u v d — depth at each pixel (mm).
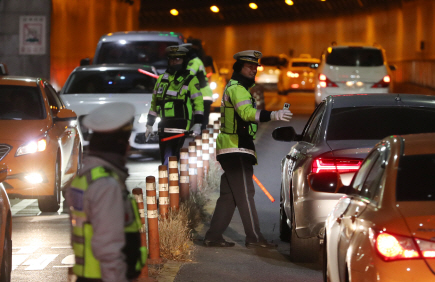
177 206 25297
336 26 146375
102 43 55594
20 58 65625
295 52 154375
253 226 22609
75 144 33312
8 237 16719
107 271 9500
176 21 148875
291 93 113062
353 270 11781
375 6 134875
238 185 22375
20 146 27875
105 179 9680
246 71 22062
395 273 10875
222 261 21016
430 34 100312
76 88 46188
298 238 20281
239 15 156000
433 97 21719
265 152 47625
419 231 10984
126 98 43531
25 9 65062
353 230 12500
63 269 20312
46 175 28109
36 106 30078
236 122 22219
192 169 31578
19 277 19516
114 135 10008
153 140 42844
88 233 9742
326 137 19781
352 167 18297
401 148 12836
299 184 19203
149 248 20641
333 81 63281
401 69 122812
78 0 77062
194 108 29578
